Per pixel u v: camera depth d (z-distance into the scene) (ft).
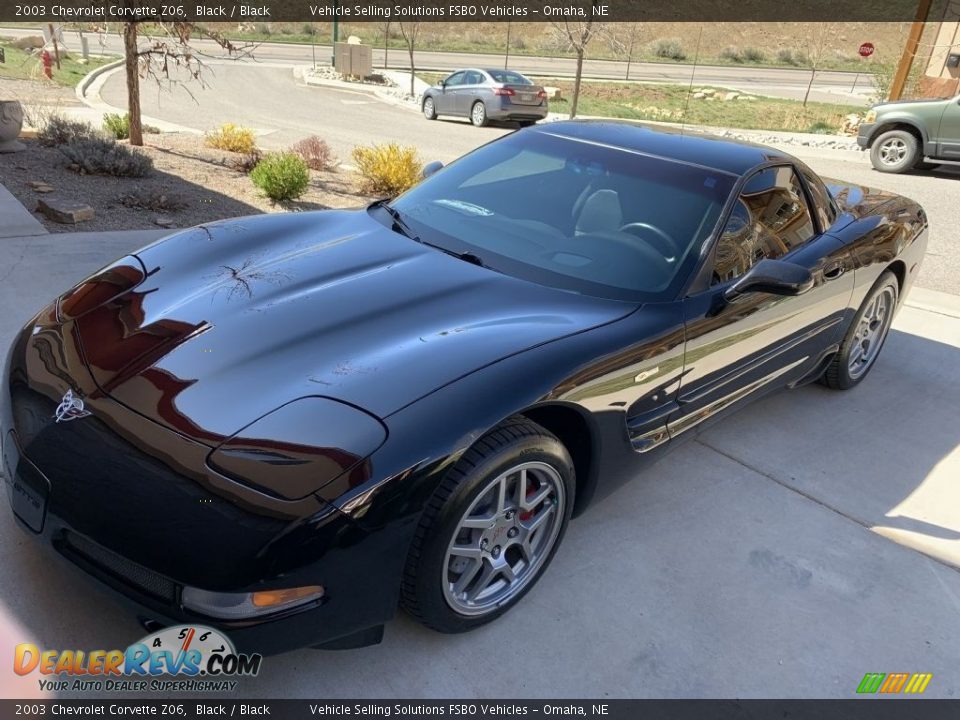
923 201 38.06
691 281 10.16
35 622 7.80
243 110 55.26
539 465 8.18
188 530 6.45
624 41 138.72
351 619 7.14
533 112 60.90
